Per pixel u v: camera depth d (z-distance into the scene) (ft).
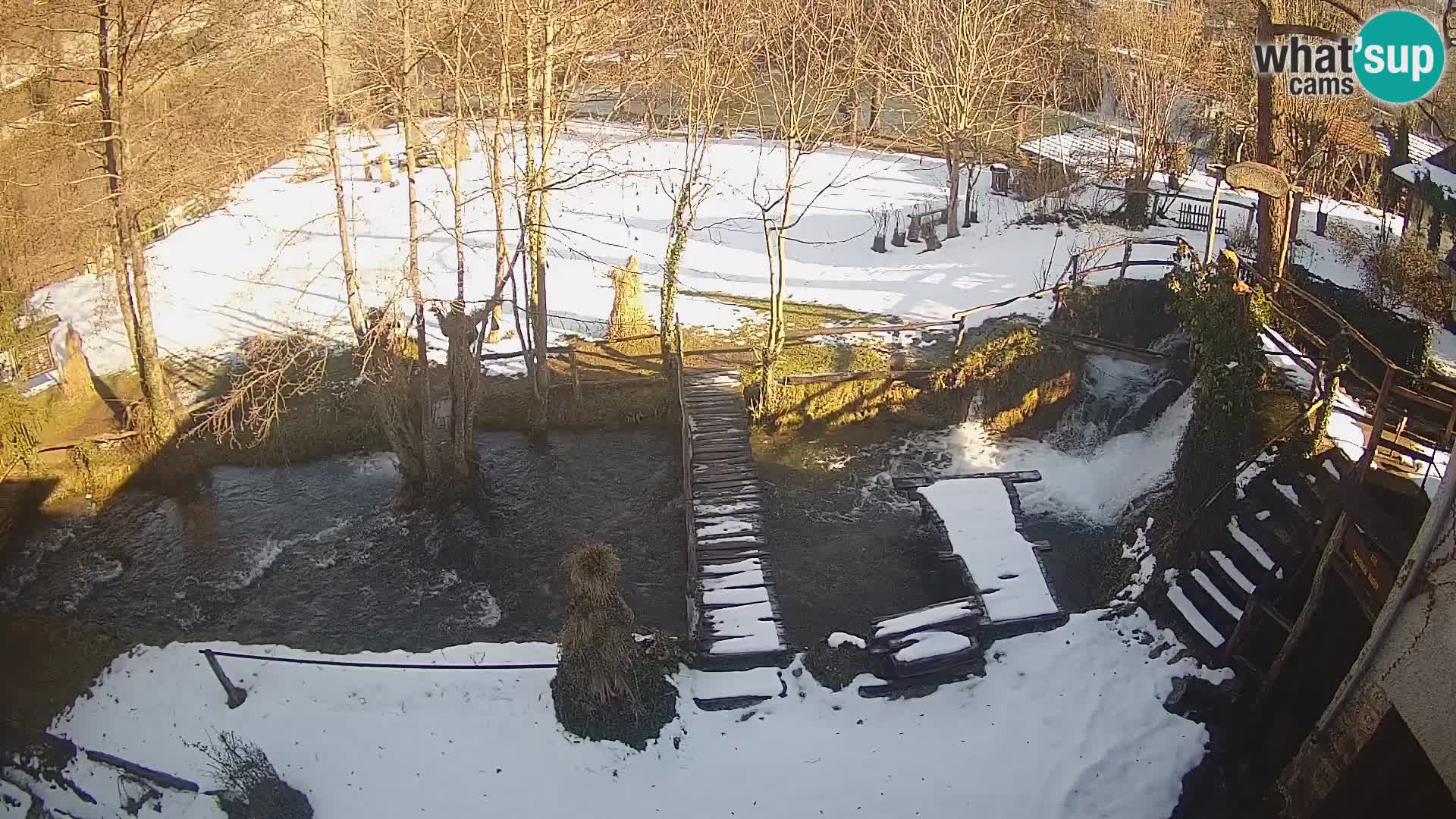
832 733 41.47
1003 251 90.12
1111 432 65.31
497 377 71.56
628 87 88.84
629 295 75.25
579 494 61.72
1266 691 41.32
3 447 60.44
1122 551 53.11
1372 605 35.83
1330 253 76.23
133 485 62.85
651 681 41.19
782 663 44.86
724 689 42.93
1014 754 40.29
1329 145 96.94
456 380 58.65
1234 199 95.66
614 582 40.16
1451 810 34.86
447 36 68.03
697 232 96.43
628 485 62.59
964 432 67.36
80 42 63.72
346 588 54.24
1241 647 42.73
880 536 57.82
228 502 61.36
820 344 74.13
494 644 46.44
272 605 52.95
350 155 118.93
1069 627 46.52
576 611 39.88
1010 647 45.68
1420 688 31.19
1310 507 43.73
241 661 45.27
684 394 66.64
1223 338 46.11
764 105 144.97
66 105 64.18
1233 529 45.27
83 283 86.74
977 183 110.42
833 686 43.65
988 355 67.56
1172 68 109.09
